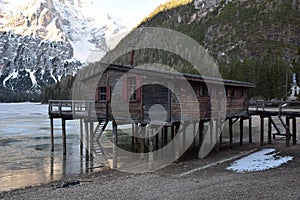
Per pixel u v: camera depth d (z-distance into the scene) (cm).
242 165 1811
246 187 1335
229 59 13562
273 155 2073
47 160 2427
